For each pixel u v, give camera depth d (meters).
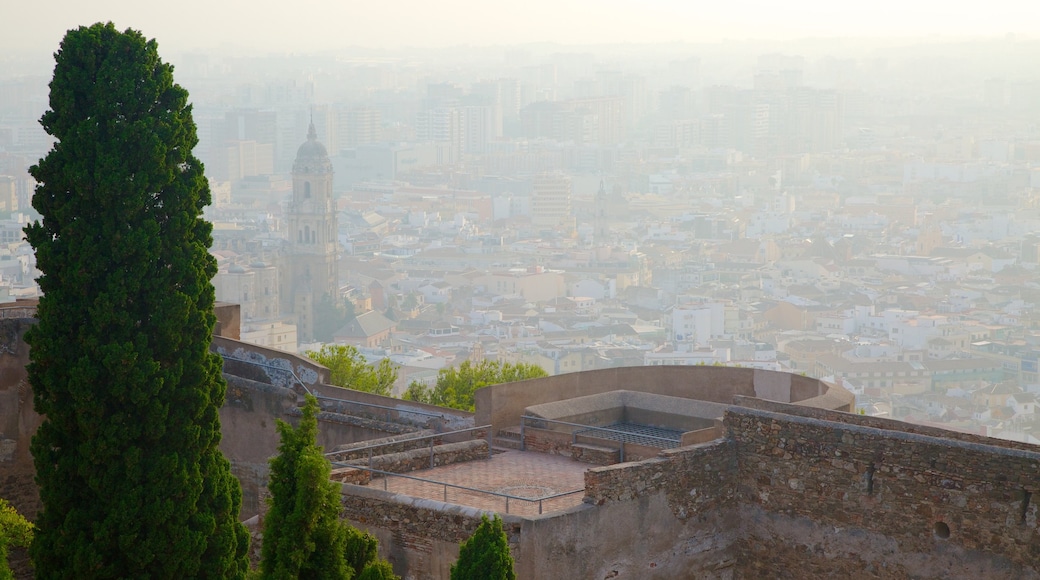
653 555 19.55
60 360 18.52
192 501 18.77
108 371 18.34
